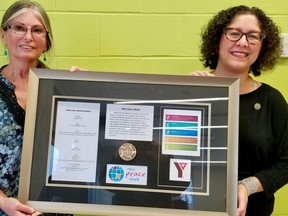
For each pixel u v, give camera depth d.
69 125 1.12
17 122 1.19
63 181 1.09
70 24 1.58
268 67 1.32
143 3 1.58
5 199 1.09
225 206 1.07
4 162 1.18
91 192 1.09
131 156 1.11
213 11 1.58
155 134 1.12
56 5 1.57
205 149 1.10
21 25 1.18
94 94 1.13
